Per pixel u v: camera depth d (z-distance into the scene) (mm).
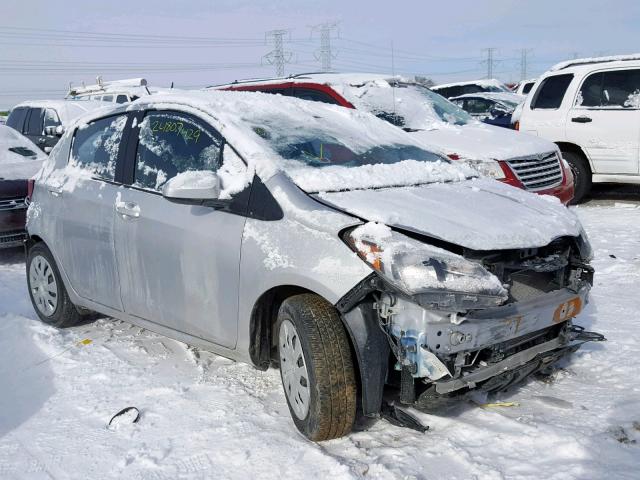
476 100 14766
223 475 2988
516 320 3076
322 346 3051
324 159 3875
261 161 3553
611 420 3281
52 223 4805
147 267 4008
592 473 2830
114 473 3053
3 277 6785
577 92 9320
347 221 3117
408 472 2900
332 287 3008
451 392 3158
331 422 3086
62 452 3248
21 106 14844
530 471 2879
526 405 3500
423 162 4211
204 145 3904
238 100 4227
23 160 8078
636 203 9344
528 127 9711
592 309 4961
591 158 9211
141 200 4078
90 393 3871
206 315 3688
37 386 4004
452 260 2939
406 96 8125
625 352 4113
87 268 4531
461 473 2885
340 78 8211
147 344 4602
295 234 3223
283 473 2963
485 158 6895
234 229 3482
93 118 4871
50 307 5012
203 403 3674
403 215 3186
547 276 3527
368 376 2994
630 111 8883
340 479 2879
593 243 7027
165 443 3277
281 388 3830
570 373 3877
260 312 3430
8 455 3244
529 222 3402
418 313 2865
